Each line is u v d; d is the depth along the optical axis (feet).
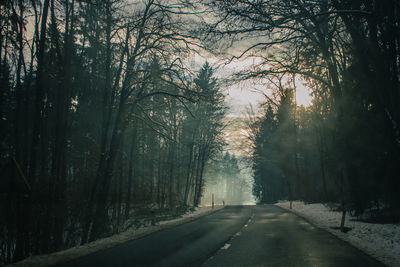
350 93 61.31
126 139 101.30
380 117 50.80
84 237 50.19
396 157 46.73
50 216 41.93
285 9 43.09
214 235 43.39
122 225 62.95
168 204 112.88
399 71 44.96
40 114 41.91
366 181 57.52
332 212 77.51
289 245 34.37
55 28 47.42
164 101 75.10
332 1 42.37
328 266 23.91
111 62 63.72
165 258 26.53
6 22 40.09
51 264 24.52
